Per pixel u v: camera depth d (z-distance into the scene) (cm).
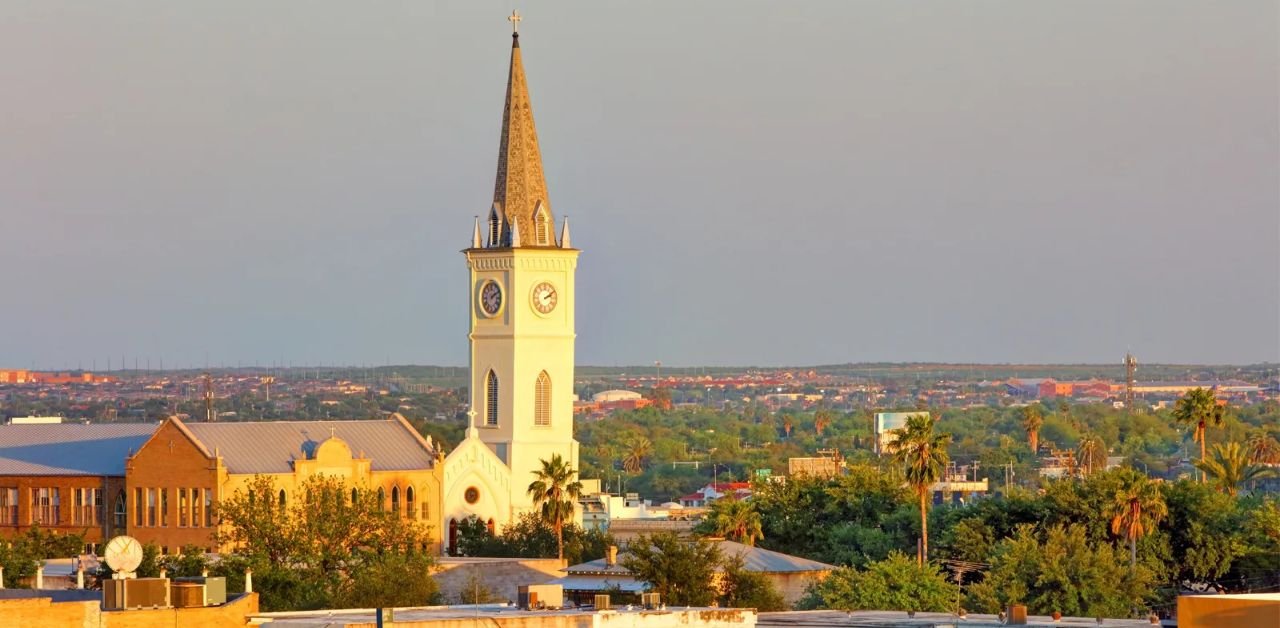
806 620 15738
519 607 14275
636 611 13438
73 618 11119
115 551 11994
